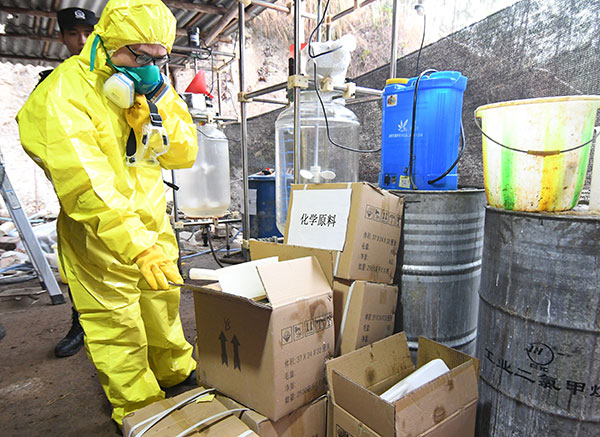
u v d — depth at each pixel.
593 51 1.29
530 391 0.83
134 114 1.02
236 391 0.91
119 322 1.02
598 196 0.87
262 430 0.82
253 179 2.70
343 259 1.01
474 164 1.79
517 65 1.55
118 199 0.89
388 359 0.96
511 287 0.85
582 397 0.77
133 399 1.07
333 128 1.92
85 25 1.36
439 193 1.10
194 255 3.16
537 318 0.80
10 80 4.21
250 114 4.79
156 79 1.01
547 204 0.84
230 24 2.80
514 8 1.54
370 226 1.03
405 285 1.17
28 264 2.94
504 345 0.87
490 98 1.68
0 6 2.40
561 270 0.76
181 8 2.38
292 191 1.20
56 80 0.90
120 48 0.92
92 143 0.90
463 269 1.16
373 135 2.41
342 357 0.86
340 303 1.03
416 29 3.90
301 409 0.88
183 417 0.86
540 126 0.81
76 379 1.47
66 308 2.24
